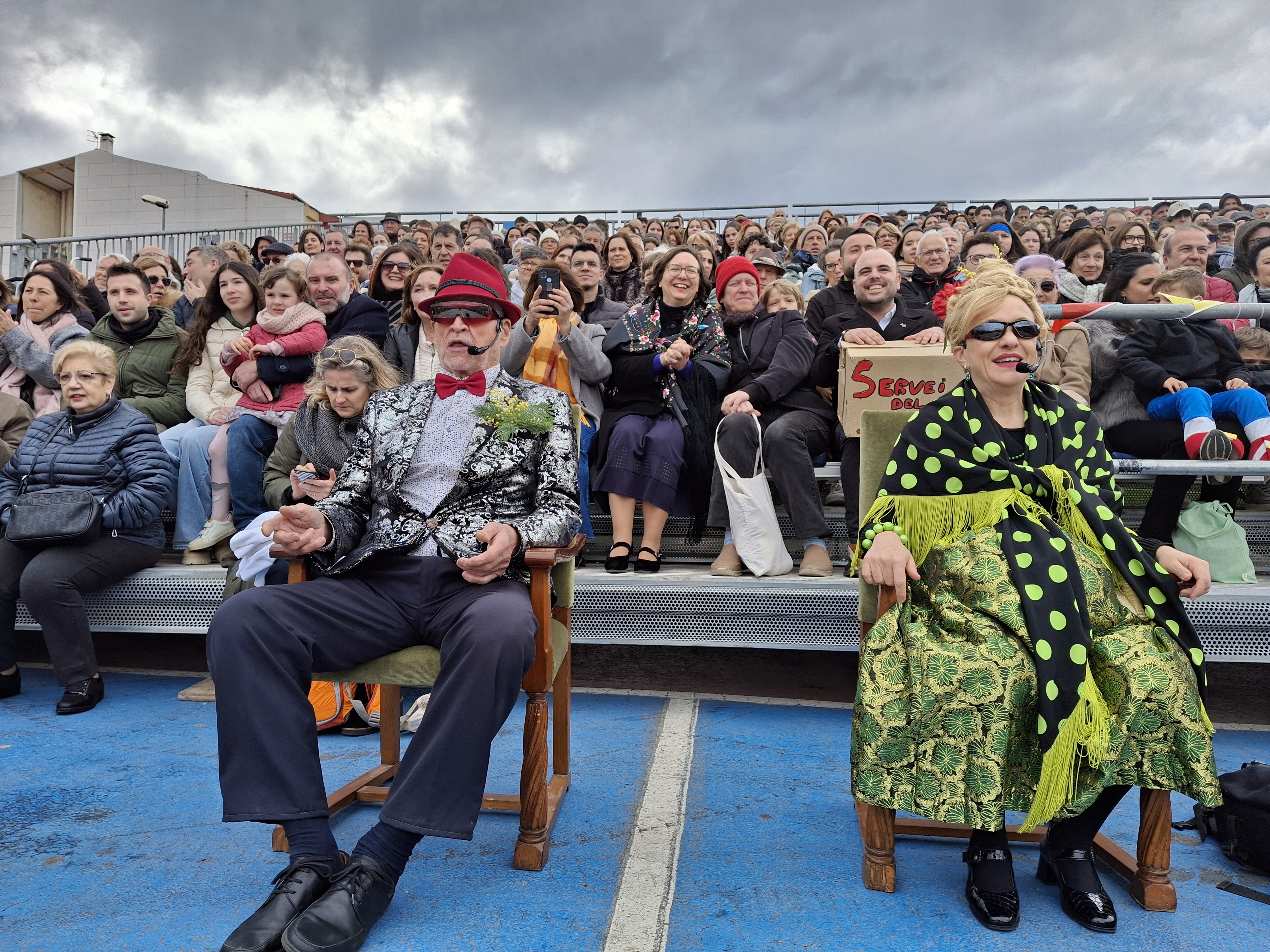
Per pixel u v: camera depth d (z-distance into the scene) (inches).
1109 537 74.4
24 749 109.5
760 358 158.2
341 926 61.3
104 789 96.1
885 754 71.2
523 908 69.9
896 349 136.1
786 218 462.0
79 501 129.2
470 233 395.9
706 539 157.4
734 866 78.3
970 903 70.6
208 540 146.7
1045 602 69.5
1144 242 283.7
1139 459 139.3
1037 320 77.8
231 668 68.6
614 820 88.3
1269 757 110.3
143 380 173.5
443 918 68.1
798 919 69.0
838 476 144.4
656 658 159.8
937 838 86.3
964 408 79.7
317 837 67.9
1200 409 131.0
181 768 102.8
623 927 67.1
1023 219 512.4
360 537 87.8
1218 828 82.7
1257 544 145.1
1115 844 79.6
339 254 307.3
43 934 65.4
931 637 71.8
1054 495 76.7
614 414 152.2
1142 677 68.3
